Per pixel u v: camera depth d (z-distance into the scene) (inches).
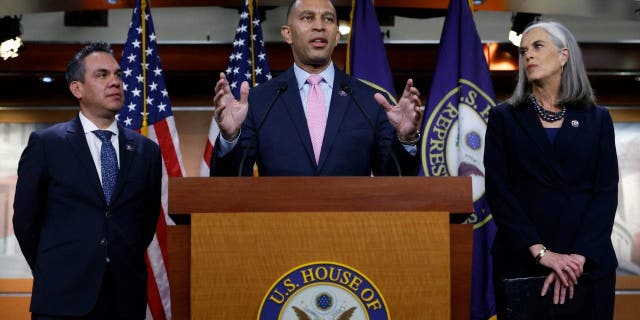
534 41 117.3
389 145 104.0
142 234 122.6
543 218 109.7
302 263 73.8
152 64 171.8
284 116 105.6
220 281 73.6
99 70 125.1
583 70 116.5
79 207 117.5
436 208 76.2
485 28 233.5
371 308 73.7
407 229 74.7
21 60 225.8
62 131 122.9
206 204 75.9
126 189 120.6
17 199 118.5
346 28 225.9
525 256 109.7
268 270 73.7
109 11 228.8
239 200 75.9
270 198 75.9
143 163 124.3
